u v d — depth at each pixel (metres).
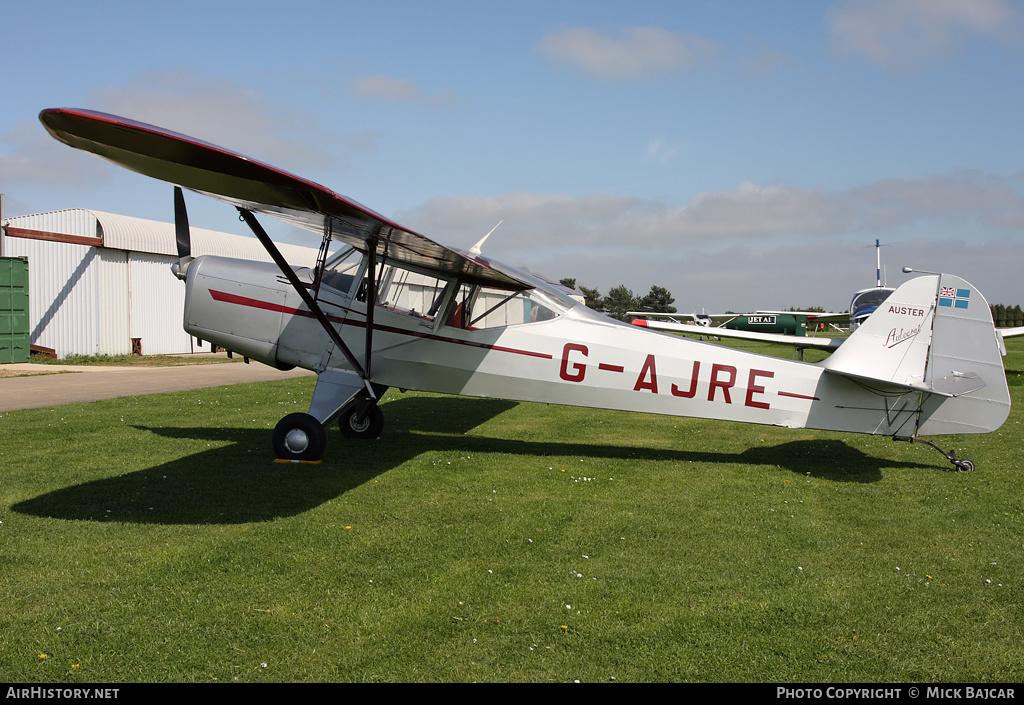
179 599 3.40
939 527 4.75
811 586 3.71
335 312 7.04
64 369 16.56
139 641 2.99
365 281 7.04
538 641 3.06
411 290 7.01
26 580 3.59
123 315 20.95
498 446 7.63
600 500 5.35
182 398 10.96
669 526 4.70
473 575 3.79
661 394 6.88
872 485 5.93
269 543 4.21
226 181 4.50
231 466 6.22
